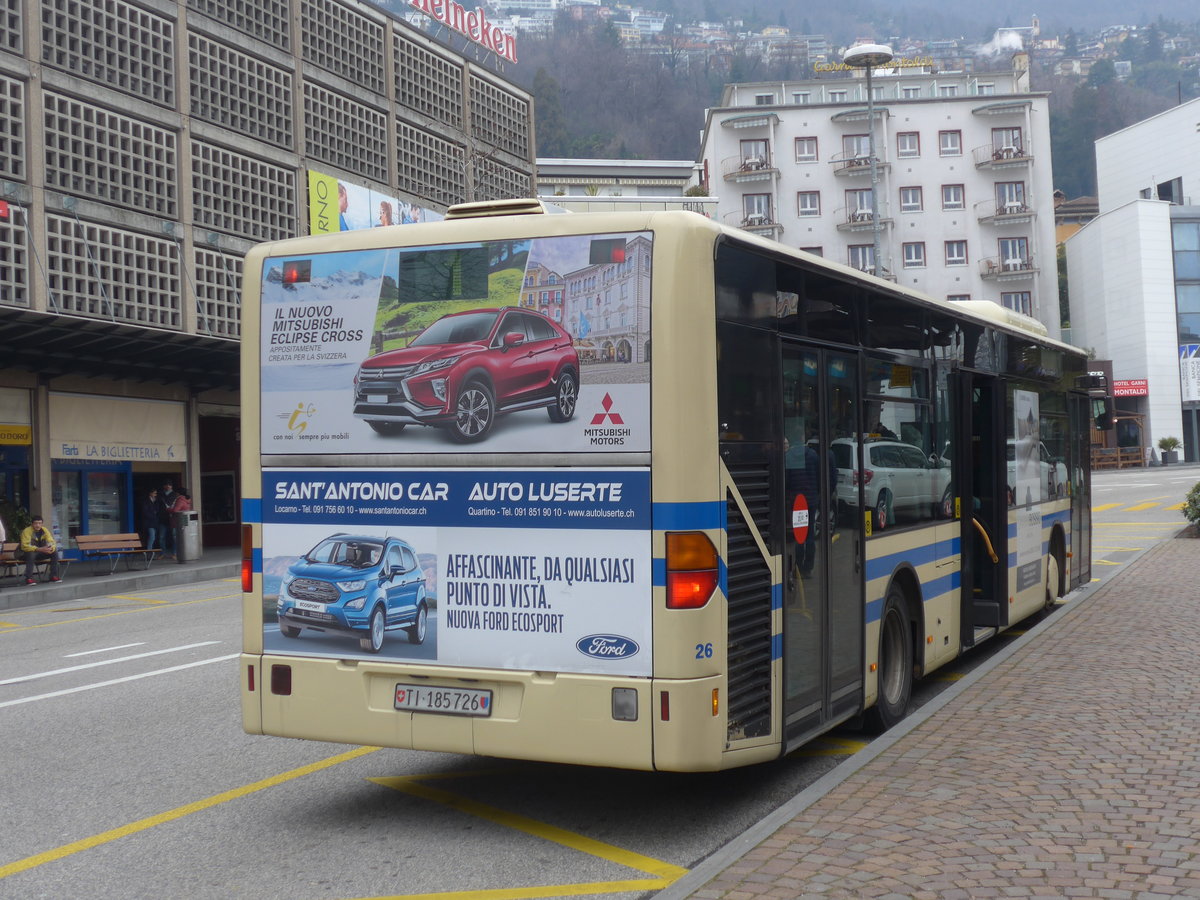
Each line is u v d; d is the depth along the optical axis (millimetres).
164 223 26047
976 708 7652
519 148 40750
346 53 32375
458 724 5691
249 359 6258
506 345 5676
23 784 6969
